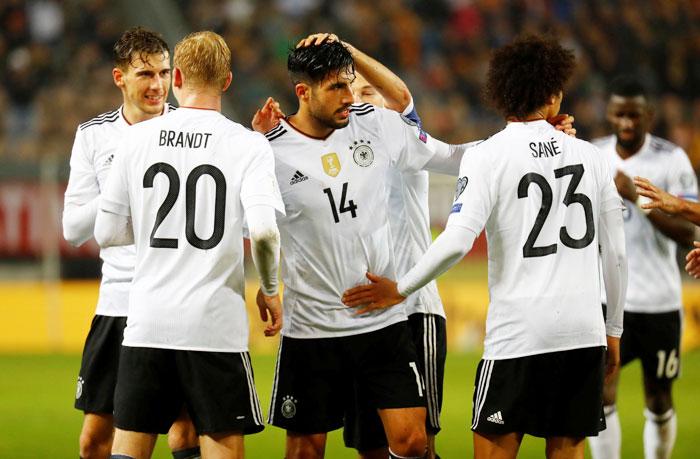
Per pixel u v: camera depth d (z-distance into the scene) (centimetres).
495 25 7044
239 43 6644
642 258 2450
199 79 1594
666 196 1833
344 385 1767
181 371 1554
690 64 6925
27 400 3450
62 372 4066
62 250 4819
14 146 5641
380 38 6838
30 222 4788
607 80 6806
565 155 1603
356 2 7000
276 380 1767
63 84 6038
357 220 1714
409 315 1878
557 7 7106
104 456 1909
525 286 1571
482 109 6631
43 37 6262
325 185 1703
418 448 1708
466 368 4153
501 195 1580
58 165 4825
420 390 1739
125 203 1595
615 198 1628
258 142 1581
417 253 1895
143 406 1566
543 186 1579
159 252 1562
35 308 4794
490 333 1606
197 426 1566
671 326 2445
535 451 2666
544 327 1560
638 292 2445
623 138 2500
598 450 2253
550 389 1575
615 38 6969
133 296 1583
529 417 1577
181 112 1590
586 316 1573
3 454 2638
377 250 1734
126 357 1577
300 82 1680
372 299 1705
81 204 1875
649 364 2450
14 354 4609
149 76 1853
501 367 1583
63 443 2775
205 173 1560
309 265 1722
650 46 6931
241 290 1583
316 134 1720
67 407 3325
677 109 6525
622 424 3017
